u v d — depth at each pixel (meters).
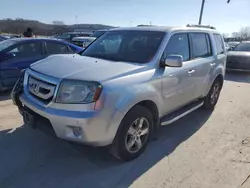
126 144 3.32
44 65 3.51
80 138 2.90
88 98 2.86
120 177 3.17
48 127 3.09
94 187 2.96
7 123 4.55
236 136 4.51
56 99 2.96
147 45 3.93
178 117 4.27
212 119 5.31
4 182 2.96
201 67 4.76
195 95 4.84
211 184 3.12
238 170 3.44
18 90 3.60
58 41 7.58
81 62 3.51
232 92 7.90
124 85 3.10
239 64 11.58
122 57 3.89
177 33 4.25
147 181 3.12
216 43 5.64
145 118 3.50
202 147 4.04
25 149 3.69
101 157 3.56
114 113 2.97
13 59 6.52
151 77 3.48
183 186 3.05
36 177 3.08
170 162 3.55
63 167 3.30
